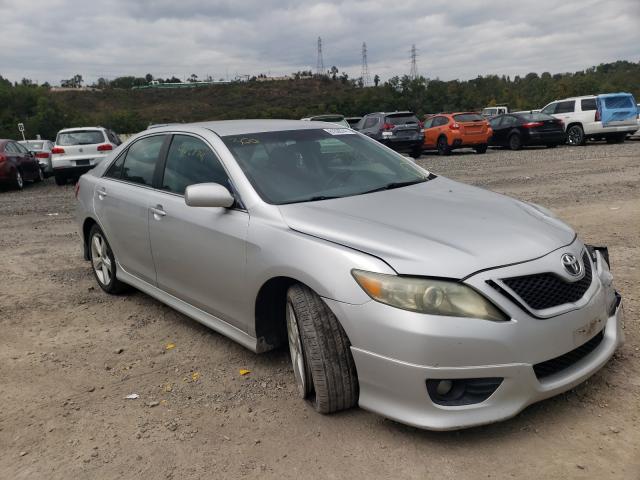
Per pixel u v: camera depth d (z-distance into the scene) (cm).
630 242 648
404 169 439
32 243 805
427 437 295
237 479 273
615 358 364
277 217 344
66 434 319
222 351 418
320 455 287
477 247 292
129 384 374
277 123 460
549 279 290
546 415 308
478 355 270
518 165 1552
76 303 538
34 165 1736
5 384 382
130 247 484
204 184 366
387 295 279
